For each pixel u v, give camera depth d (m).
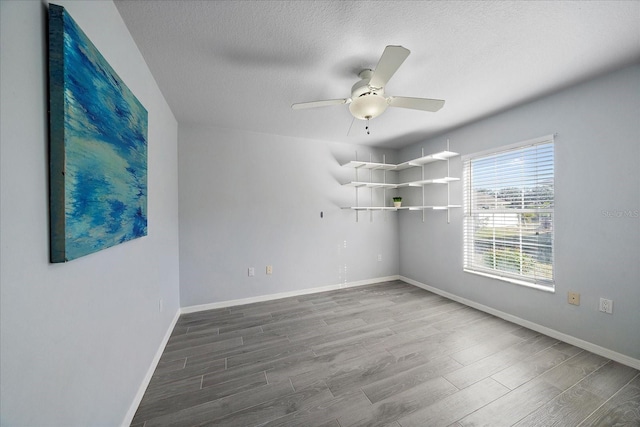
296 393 1.52
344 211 3.71
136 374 1.41
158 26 1.35
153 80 1.85
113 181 1.05
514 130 2.47
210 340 2.18
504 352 1.94
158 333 1.89
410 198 3.86
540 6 1.24
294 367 1.78
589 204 1.96
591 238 1.95
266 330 2.36
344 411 1.38
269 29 1.40
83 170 0.83
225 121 2.78
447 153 2.94
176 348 2.04
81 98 0.82
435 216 3.44
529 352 1.94
